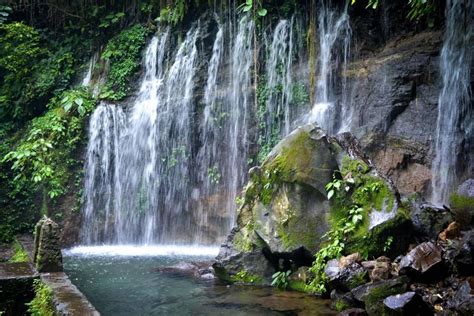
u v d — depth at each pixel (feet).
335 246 22.27
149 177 45.44
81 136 45.83
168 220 44.32
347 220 22.89
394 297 17.04
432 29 37.68
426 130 35.32
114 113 47.37
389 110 36.81
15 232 42.75
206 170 44.24
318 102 41.81
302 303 20.56
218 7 47.80
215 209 42.86
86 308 16.92
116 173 46.26
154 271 28.63
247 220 25.80
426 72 36.40
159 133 46.01
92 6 53.16
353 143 25.55
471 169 33.35
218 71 46.52
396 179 35.45
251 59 44.78
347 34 41.60
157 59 49.34
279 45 44.45
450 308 16.31
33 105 50.19
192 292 23.04
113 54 50.14
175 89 47.09
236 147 43.62
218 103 45.21
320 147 24.40
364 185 23.22
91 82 50.62
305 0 44.34
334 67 41.55
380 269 19.89
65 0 54.08
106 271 28.99
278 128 42.88
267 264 24.81
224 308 20.18
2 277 21.44
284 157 24.81
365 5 41.39
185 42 48.24
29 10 55.26
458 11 35.40
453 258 18.80
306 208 23.95
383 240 21.98
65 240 43.14
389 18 40.01
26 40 52.03
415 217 23.66
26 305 20.81
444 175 34.09
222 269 25.44
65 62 51.90
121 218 45.09
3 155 45.98
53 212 43.70
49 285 20.18
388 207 22.31
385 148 36.55
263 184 25.27
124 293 23.25
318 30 43.14
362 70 39.93
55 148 44.96
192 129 45.37
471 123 33.65
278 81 43.78
